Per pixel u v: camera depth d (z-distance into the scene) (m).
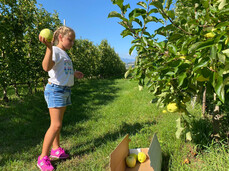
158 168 1.54
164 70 1.15
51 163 2.10
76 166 2.00
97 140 2.66
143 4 1.35
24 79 5.80
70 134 3.00
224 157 1.70
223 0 0.96
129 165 1.83
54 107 1.94
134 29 1.43
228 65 0.79
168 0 1.34
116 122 3.44
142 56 1.46
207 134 2.27
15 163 2.09
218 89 0.81
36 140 2.83
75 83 10.10
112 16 1.35
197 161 1.84
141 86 1.46
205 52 0.88
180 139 2.21
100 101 5.85
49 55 1.73
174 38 1.26
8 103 5.10
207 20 1.05
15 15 5.40
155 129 2.76
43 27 6.64
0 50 5.15
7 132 3.18
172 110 1.52
